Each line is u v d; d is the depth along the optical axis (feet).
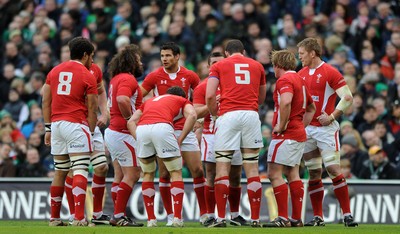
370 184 186.09
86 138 145.18
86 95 145.59
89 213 184.44
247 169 145.48
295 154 146.20
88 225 145.69
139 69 153.58
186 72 159.22
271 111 207.82
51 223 148.77
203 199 155.94
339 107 150.82
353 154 198.90
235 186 153.99
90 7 269.03
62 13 271.49
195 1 262.26
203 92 154.51
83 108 145.69
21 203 189.26
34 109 227.20
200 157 154.81
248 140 144.56
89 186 185.98
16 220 187.32
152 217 147.23
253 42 238.27
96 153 154.30
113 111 151.74
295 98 145.48
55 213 148.97
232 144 144.25
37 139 212.02
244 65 145.69
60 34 259.39
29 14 274.57
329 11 257.14
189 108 145.07
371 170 197.26
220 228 139.23
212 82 145.18
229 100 144.46
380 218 184.44
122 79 150.10
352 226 152.35
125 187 149.59
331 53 235.81
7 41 270.87
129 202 186.70
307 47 152.66
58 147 146.20
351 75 222.69
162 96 146.92
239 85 144.66
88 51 147.43
